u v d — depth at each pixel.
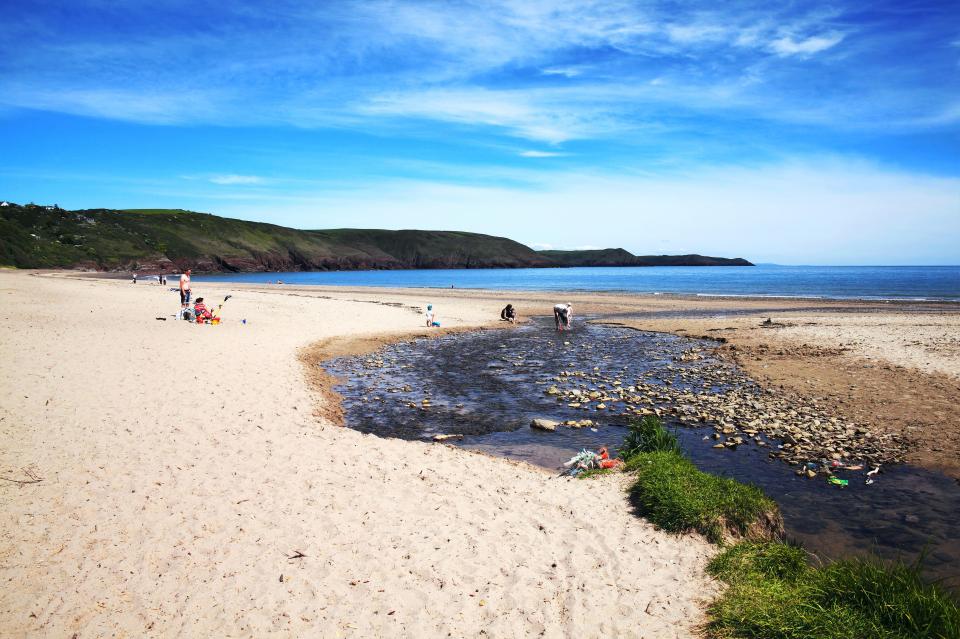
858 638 4.72
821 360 20.11
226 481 8.57
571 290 73.62
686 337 28.17
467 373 19.78
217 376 15.61
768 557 6.27
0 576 5.87
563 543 6.91
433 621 5.36
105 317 26.41
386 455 10.27
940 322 29.75
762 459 10.90
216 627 5.20
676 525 7.16
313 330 27.59
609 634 5.20
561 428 13.23
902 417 13.01
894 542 7.49
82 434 10.23
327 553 6.54
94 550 6.44
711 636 5.10
